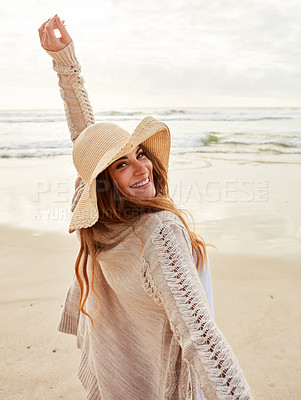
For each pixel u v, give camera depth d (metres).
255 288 4.12
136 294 1.17
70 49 1.84
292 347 3.16
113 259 1.20
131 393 1.35
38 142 17.33
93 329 1.45
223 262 4.75
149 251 1.06
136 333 1.32
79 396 2.65
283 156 13.39
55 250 5.21
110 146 1.24
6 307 3.77
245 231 5.86
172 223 1.08
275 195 7.96
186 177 9.74
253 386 2.74
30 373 2.88
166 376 1.16
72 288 1.76
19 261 4.84
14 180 9.71
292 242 5.41
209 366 0.89
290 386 2.74
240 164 11.73
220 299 3.91
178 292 0.98
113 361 1.39
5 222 6.38
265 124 27.58
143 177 1.26
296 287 4.14
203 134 20.22
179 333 0.96
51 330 3.42
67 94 1.93
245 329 3.41
